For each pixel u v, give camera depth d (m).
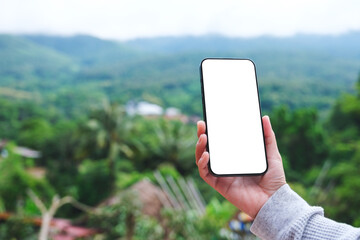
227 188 1.09
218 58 1.29
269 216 0.95
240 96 1.27
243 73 1.31
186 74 148.00
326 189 29.12
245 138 1.22
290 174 35.12
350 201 22.14
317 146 39.31
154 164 43.53
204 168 1.11
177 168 43.72
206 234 16.16
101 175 37.41
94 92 110.12
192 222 16.70
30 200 29.77
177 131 47.38
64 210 31.92
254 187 1.09
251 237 13.62
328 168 35.69
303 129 39.91
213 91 1.28
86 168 38.78
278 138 40.44
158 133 46.72
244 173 1.10
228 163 1.18
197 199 28.06
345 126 42.50
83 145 39.66
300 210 0.92
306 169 38.84
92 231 17.56
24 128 57.88
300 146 39.75
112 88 131.62
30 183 31.27
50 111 80.00
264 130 1.24
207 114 1.26
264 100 79.19
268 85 83.25
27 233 15.85
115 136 39.97
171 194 27.09
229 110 1.24
